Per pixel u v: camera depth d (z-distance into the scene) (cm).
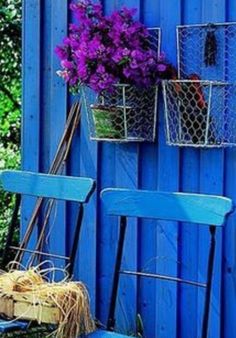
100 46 339
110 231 369
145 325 358
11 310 298
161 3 346
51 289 295
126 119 346
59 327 289
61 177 333
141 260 359
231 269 331
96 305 374
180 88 334
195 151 340
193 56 337
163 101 345
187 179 343
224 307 333
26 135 396
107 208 315
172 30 343
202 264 339
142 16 351
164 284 351
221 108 328
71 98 381
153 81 342
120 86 342
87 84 347
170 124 339
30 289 299
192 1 337
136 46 342
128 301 363
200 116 330
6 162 570
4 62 579
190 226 342
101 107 349
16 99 590
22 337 339
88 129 373
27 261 392
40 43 389
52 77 386
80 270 379
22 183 346
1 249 515
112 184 367
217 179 334
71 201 354
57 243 387
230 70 328
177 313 347
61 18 381
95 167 372
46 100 390
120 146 363
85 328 293
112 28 344
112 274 369
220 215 286
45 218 391
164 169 349
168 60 343
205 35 332
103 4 364
